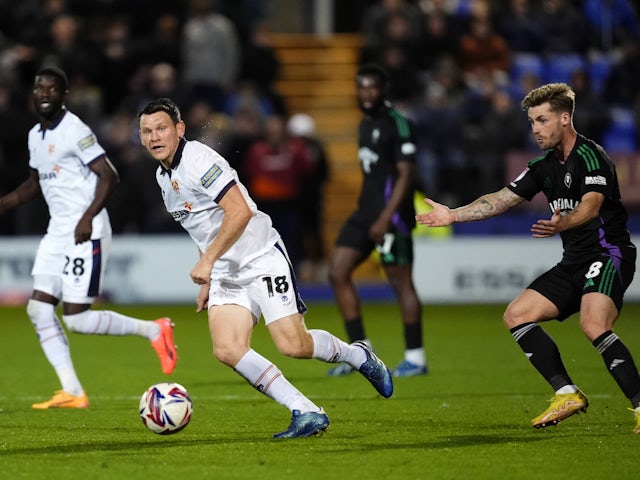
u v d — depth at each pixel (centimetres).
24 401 3216
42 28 7112
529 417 2805
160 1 7506
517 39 7756
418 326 3725
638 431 2367
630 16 8069
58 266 3064
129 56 7062
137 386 3534
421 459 2228
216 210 2388
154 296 6372
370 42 7288
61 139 3002
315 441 2438
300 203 6391
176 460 2227
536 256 6338
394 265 3706
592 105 6731
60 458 2258
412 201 3684
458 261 6359
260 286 2403
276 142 6325
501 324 5397
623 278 2425
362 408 2983
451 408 2973
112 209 6341
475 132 6569
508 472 2097
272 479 2042
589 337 2391
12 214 6384
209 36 6994
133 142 6394
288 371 3856
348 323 3716
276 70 7406
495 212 2520
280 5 8456
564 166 2445
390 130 3638
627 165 6269
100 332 3106
